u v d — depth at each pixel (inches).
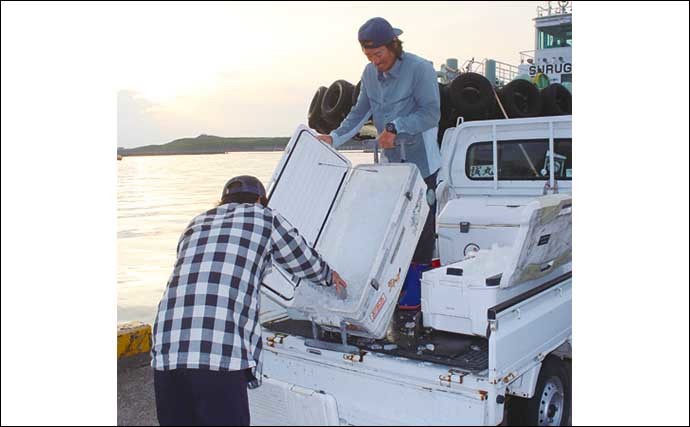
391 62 134.8
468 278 110.5
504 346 98.7
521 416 114.3
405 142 136.4
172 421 95.8
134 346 164.1
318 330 121.1
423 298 116.2
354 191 131.1
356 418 109.1
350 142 175.5
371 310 110.0
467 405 97.4
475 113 170.9
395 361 104.2
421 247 137.5
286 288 118.0
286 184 124.4
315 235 128.4
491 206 144.5
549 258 119.0
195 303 95.1
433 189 145.5
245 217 102.0
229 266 97.3
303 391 103.1
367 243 120.6
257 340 98.9
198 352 92.8
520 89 177.8
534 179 156.0
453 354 106.2
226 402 93.3
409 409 103.3
